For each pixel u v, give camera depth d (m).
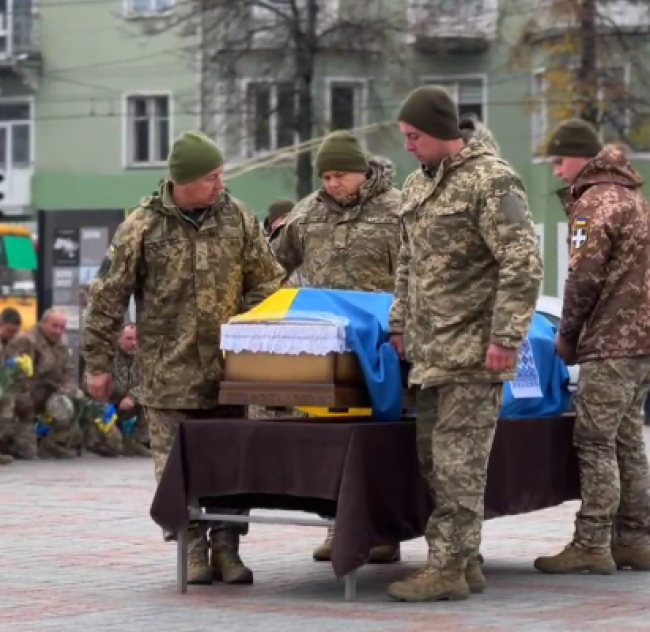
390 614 8.73
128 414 22.50
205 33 47.25
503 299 8.82
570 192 10.50
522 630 8.20
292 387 9.13
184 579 9.57
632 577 10.27
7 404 21.41
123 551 11.58
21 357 21.61
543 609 8.90
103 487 17.41
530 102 42.44
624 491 10.61
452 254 9.06
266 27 46.16
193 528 9.95
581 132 10.39
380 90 49.72
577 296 10.15
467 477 9.07
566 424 10.64
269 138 47.81
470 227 9.03
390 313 9.48
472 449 9.07
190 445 9.45
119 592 9.61
